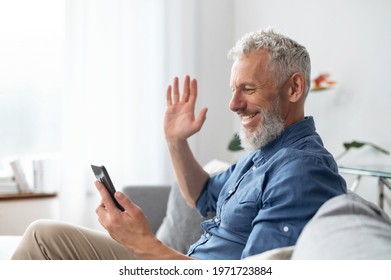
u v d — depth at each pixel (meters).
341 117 3.31
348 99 3.25
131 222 1.57
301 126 1.88
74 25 3.78
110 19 3.96
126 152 4.07
